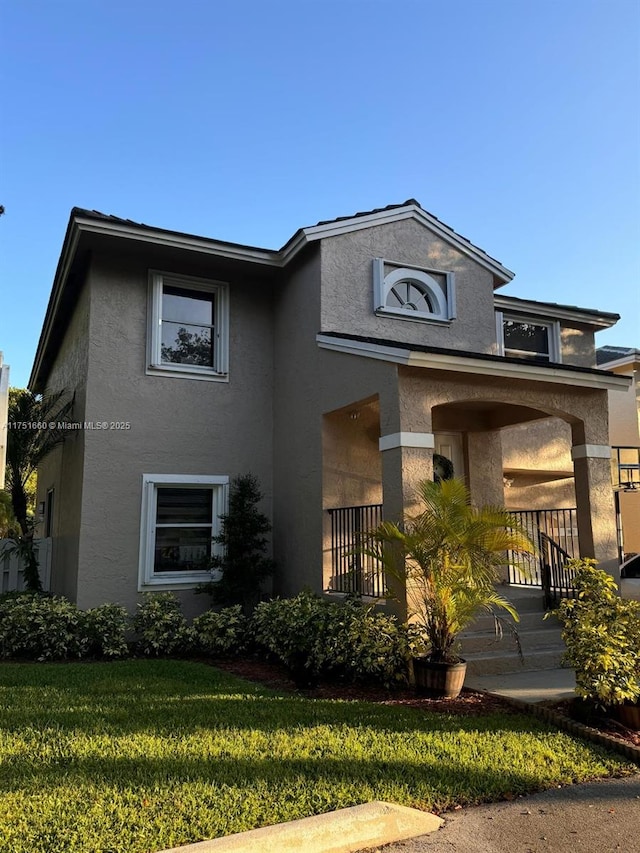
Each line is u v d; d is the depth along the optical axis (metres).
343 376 9.05
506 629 8.20
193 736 4.98
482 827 3.73
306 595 8.48
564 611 6.07
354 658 6.80
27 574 10.68
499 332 12.71
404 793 4.01
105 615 8.82
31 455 10.70
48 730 5.11
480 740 5.03
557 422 12.84
